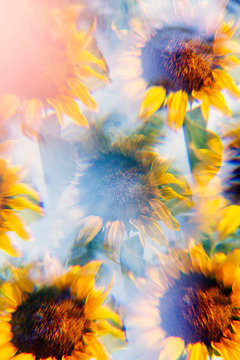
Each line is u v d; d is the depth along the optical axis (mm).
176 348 753
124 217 760
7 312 744
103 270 758
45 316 745
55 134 734
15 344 741
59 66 724
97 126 742
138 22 739
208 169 756
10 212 736
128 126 748
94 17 723
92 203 752
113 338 751
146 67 750
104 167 747
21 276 741
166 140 754
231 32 759
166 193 758
